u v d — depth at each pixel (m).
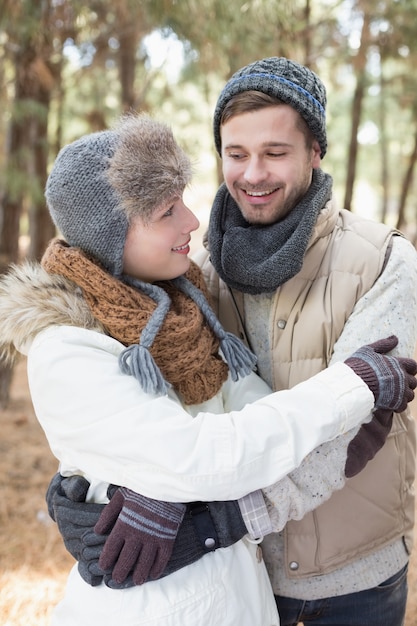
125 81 4.85
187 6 2.93
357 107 5.32
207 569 1.24
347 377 1.20
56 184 1.27
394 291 1.33
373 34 4.46
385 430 1.28
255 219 1.41
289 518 1.28
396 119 8.17
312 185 1.40
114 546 1.18
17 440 4.20
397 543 1.47
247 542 1.34
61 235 1.41
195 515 1.25
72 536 1.27
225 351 1.35
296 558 1.41
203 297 1.38
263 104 1.31
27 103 3.80
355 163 5.46
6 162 3.98
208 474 1.14
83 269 1.24
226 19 3.02
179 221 1.31
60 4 3.37
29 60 3.68
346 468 1.25
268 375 1.49
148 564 1.17
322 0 4.59
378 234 1.39
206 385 1.34
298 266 1.32
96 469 1.22
